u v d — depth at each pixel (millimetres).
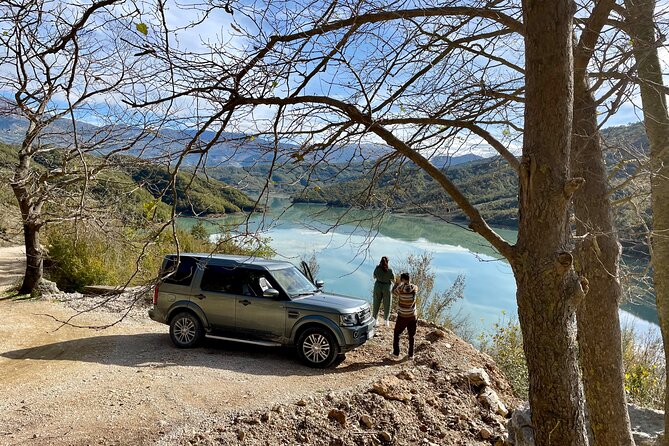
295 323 9906
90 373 9039
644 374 9469
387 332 12586
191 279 10719
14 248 28562
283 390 8344
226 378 8891
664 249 4602
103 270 17594
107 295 3164
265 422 7133
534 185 2762
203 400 7824
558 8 2693
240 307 10289
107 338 11570
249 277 10438
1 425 6809
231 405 7629
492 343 13961
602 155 4359
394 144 3295
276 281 10258
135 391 8148
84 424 6891
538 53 2742
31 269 15859
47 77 5055
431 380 9227
